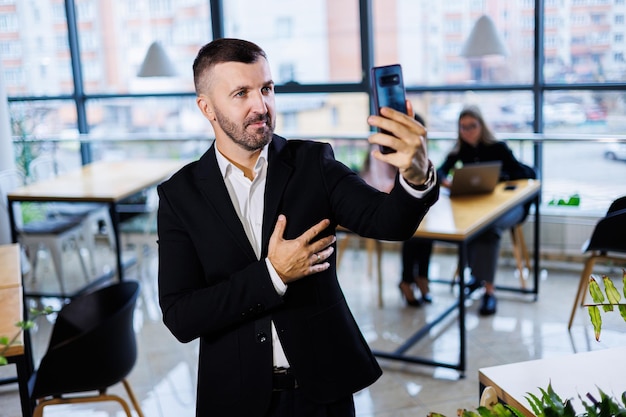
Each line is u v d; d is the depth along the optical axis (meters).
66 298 5.21
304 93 5.96
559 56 5.31
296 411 1.92
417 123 1.53
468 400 3.62
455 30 5.56
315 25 5.85
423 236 3.78
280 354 1.91
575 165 5.30
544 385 1.90
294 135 5.94
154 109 6.38
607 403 1.39
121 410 3.68
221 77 1.78
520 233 5.13
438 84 5.69
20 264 3.51
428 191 1.64
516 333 4.32
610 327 4.30
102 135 6.41
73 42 6.35
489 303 4.62
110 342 2.96
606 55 5.20
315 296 1.90
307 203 1.90
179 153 6.30
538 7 5.25
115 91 6.43
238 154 1.90
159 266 1.95
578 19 5.21
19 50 6.45
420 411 3.54
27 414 2.62
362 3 5.65
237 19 6.05
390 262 5.68
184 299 1.86
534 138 5.28
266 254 1.88
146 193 5.90
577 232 5.37
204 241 1.91
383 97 1.63
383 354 4.04
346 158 5.84
